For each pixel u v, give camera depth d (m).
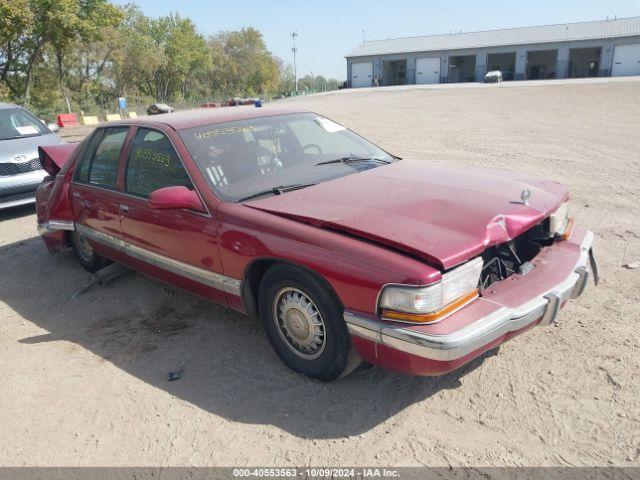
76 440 2.95
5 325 4.43
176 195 3.46
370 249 2.73
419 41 67.81
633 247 5.12
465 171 3.86
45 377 3.59
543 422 2.81
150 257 4.12
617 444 2.62
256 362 3.57
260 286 3.34
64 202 5.12
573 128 13.97
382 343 2.69
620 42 53.31
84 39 35.84
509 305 2.77
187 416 3.08
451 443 2.71
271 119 4.30
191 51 68.50
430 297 2.55
